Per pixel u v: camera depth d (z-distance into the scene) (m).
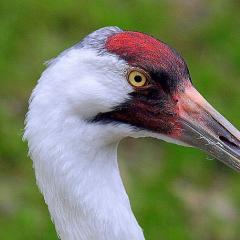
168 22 14.94
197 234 12.18
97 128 6.81
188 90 6.91
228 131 6.91
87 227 7.04
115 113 6.79
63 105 6.70
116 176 7.11
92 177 6.96
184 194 12.62
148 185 12.62
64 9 14.84
